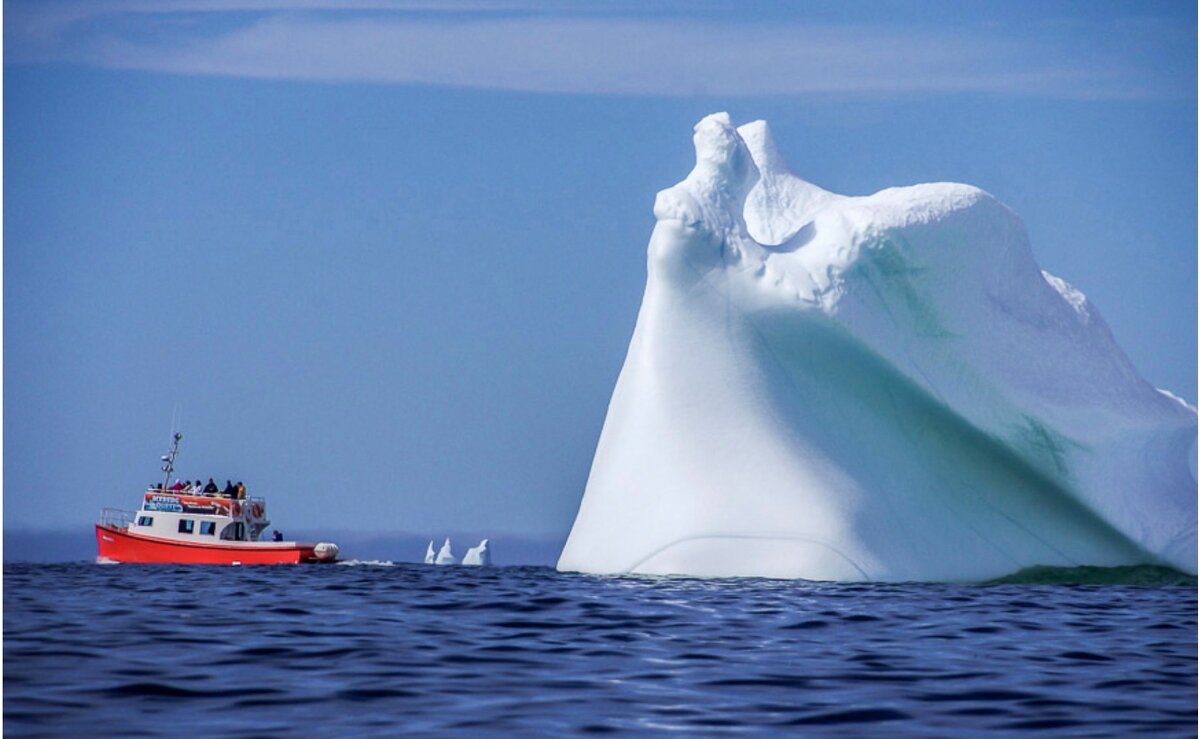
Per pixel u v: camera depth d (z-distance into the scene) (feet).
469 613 229.04
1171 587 317.22
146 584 294.66
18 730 130.82
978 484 345.92
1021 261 347.15
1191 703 149.38
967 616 236.02
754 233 360.07
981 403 337.93
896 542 320.70
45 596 257.34
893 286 332.60
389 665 169.17
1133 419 338.54
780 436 321.32
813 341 333.83
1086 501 341.21
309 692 150.10
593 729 134.92
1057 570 339.36
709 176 338.34
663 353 328.08
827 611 238.07
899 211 329.52
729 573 307.78
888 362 334.44
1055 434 336.29
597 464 335.67
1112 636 209.67
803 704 147.95
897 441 341.21
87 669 162.20
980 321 336.49
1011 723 139.33
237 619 217.36
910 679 163.84
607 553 320.09
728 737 132.77
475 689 153.79
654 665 172.76
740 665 173.58
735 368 325.83
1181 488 354.54
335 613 227.81
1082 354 346.74
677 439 320.29
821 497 315.58
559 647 187.73
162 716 137.39
